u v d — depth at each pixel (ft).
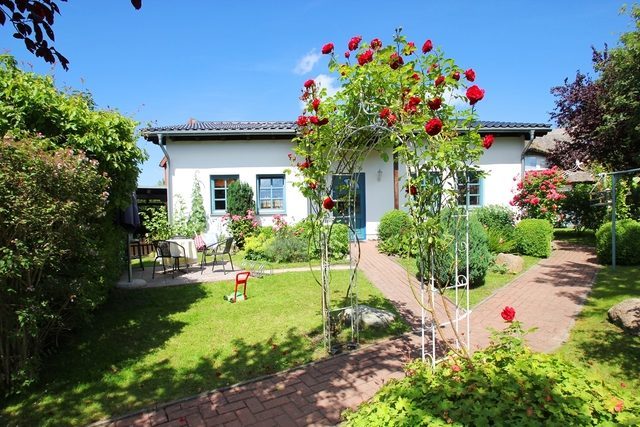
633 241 24.97
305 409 9.48
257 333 14.88
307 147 13.44
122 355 12.84
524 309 17.17
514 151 39.96
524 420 5.16
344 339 14.21
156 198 43.93
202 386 10.72
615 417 5.40
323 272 13.99
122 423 8.96
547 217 33.65
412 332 14.99
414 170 9.50
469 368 7.09
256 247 32.01
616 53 30.07
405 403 5.85
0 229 9.22
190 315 17.10
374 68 10.79
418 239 9.46
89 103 16.43
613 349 12.21
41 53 8.15
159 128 36.91
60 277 11.22
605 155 35.12
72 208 10.09
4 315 9.96
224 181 38.50
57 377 11.24
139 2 7.55
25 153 9.43
